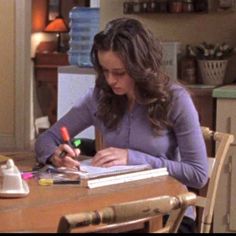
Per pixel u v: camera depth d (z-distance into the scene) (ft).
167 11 13.21
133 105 7.06
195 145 6.88
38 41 24.22
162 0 13.46
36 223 4.49
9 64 22.30
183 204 4.39
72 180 5.96
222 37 13.25
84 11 14.85
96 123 7.61
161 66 7.02
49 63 23.66
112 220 3.93
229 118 10.98
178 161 7.00
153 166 6.64
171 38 13.62
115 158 6.53
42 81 23.95
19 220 4.57
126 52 6.59
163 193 5.56
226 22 13.17
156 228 5.19
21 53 22.09
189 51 13.10
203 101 11.68
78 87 14.17
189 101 7.09
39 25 24.16
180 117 6.95
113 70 6.74
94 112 7.57
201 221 7.36
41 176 6.18
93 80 13.94
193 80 12.87
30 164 6.93
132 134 7.04
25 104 22.38
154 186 5.86
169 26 13.61
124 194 5.51
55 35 24.64
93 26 14.76
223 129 11.05
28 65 22.26
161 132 6.93
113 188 5.75
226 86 11.93
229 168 11.03
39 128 24.17
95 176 5.97
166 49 12.46
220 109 11.03
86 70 14.02
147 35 6.77
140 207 4.03
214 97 11.12
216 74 12.55
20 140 22.50
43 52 23.98
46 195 5.42
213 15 13.25
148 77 6.76
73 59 15.06
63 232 3.83
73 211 4.86
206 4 12.98
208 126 11.68
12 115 22.52
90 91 7.80
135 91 6.93
